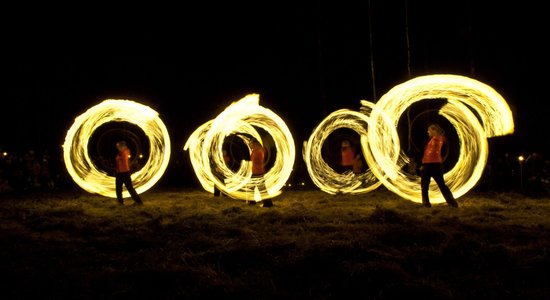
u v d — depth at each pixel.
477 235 7.32
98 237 8.10
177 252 6.84
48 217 10.21
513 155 15.32
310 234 7.74
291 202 12.27
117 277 5.78
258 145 11.94
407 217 8.81
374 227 8.11
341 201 12.08
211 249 6.94
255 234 7.92
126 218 10.11
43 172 17.84
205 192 15.81
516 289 5.09
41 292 5.36
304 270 5.86
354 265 5.80
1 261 6.61
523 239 7.13
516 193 12.87
